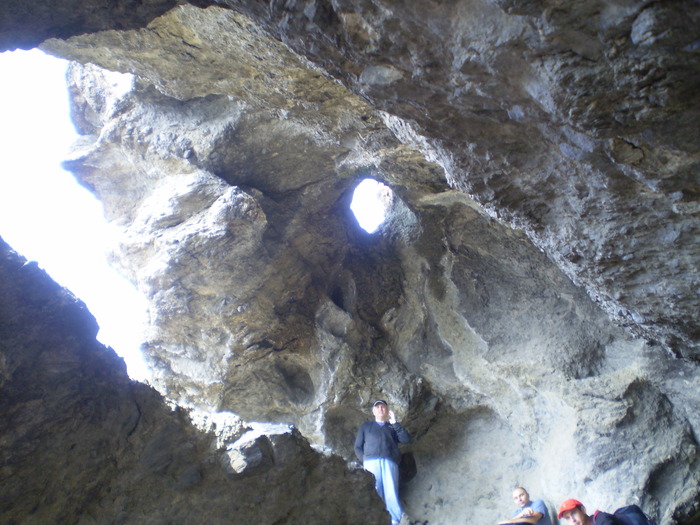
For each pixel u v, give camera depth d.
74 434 2.59
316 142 5.38
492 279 6.25
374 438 5.55
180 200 5.46
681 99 2.05
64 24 2.65
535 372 5.71
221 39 3.82
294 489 3.13
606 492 4.97
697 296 3.42
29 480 2.44
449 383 6.23
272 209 5.96
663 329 3.87
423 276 6.51
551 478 5.44
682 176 2.53
